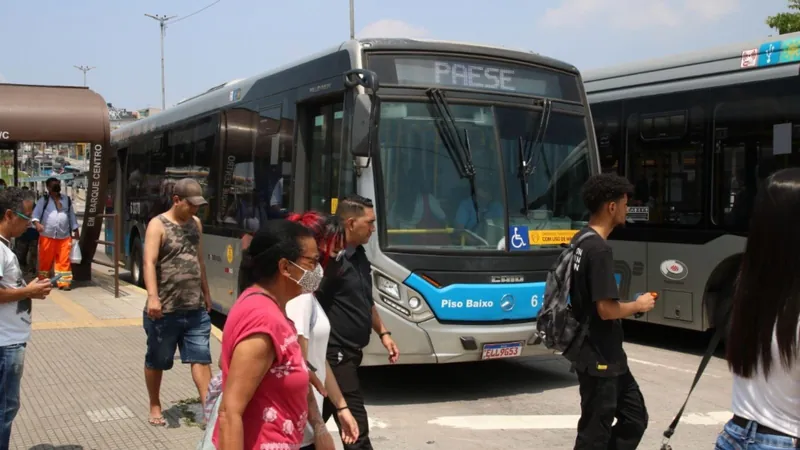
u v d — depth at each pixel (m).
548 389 7.86
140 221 15.01
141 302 12.39
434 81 7.38
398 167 7.05
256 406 2.86
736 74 9.20
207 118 11.31
